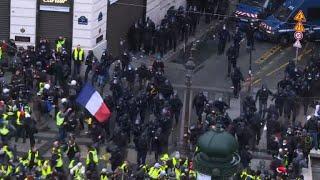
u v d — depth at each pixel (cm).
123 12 15462
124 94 12600
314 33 16825
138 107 12525
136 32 15612
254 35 16688
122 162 11300
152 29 15612
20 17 14475
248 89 14238
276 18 16938
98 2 14412
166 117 12000
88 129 12331
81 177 10594
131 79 13725
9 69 14138
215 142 4412
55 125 12850
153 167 10575
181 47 16300
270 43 17012
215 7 17625
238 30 15425
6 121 11869
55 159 10756
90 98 11606
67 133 12200
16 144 12194
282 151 11550
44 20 14500
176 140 12462
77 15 14388
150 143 11794
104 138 12181
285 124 12925
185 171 10419
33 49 14100
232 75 14162
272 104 13162
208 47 16462
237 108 13962
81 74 14325
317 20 16800
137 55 15712
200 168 4431
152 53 15812
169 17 16125
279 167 11050
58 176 10644
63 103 12369
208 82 14950
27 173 10494
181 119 13100
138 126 11856
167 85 13150
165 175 10469
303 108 13738
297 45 14488
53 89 12825
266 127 12600
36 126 12425
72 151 11312
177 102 12731
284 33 16800
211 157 4416
